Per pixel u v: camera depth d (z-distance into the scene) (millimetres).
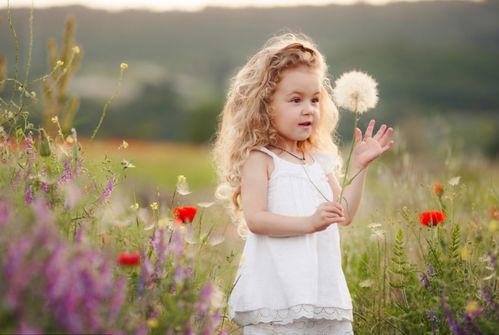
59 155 3133
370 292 3832
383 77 82312
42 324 1915
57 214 2619
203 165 23391
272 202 3244
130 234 3100
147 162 21844
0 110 3113
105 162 3197
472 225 3791
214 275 3104
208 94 76250
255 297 3109
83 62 77312
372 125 3434
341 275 3270
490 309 2926
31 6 3141
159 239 2717
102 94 61531
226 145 3525
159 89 70938
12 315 1871
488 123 44281
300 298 3035
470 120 49938
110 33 88250
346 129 31094
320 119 3672
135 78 75062
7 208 2248
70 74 3820
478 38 102625
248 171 3295
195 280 2686
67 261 2092
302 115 3285
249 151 3334
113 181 3055
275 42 3674
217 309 2707
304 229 3025
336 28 100562
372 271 3797
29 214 2205
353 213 3422
